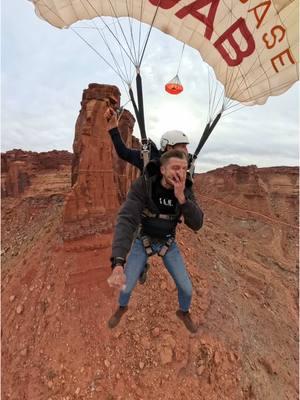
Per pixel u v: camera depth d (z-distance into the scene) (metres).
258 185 42.16
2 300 16.81
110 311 14.38
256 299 21.03
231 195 41.97
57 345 13.50
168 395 12.10
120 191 19.70
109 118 4.38
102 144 17.50
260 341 17.19
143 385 12.23
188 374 12.89
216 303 17.31
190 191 3.96
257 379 14.55
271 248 33.62
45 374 12.74
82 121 18.81
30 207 26.33
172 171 3.44
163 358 13.00
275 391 15.01
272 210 44.34
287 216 47.50
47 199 26.20
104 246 16.38
